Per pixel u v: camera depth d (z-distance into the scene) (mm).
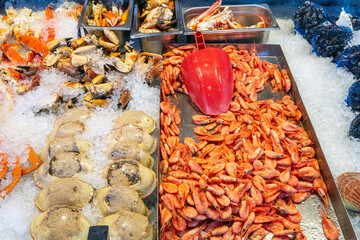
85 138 1894
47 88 2221
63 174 1683
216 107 2270
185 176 1922
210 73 2227
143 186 1683
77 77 2367
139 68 2348
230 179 1846
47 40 2744
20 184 1792
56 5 3121
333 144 2217
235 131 2227
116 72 2318
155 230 1613
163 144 2117
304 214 1841
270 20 2908
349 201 1889
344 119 2354
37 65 2334
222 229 1733
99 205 1601
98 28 2688
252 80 2604
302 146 2082
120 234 1440
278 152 2027
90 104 2100
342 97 2471
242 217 1749
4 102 2172
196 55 2322
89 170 1732
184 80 2414
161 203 1847
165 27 2861
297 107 2361
